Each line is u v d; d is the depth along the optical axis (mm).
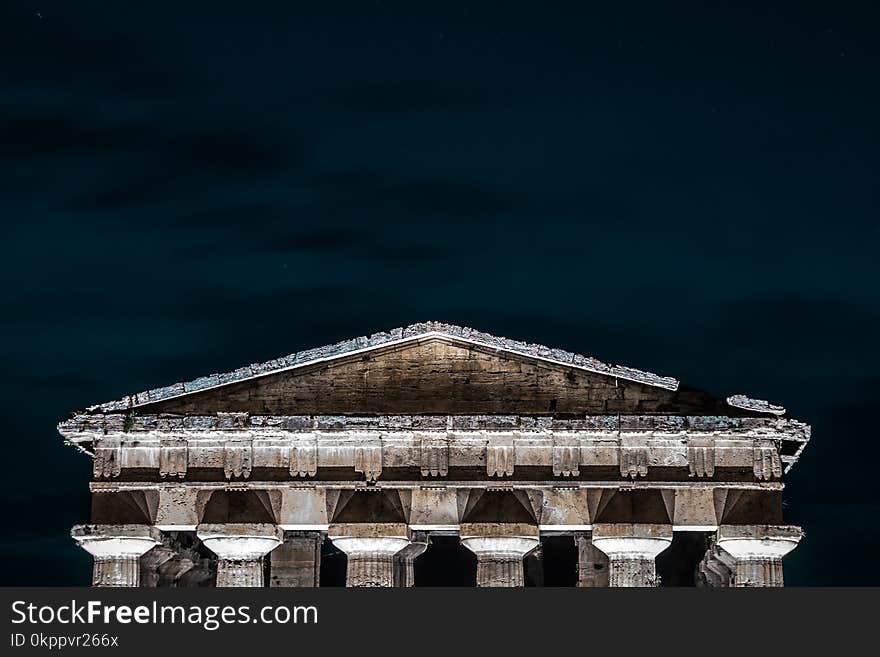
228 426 128375
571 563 149625
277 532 129125
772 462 128250
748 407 128375
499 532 127875
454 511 128625
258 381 129875
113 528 128625
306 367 129750
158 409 129750
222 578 129250
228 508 128750
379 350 129625
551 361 129125
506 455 128375
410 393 129250
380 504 128625
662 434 127688
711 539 136125
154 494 129625
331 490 128875
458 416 127812
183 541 137750
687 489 128125
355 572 128875
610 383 129125
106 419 128875
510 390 129125
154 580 134000
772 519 128000
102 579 129375
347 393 129375
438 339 129625
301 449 128875
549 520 128750
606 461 128375
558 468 128125
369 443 128625
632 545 127938
